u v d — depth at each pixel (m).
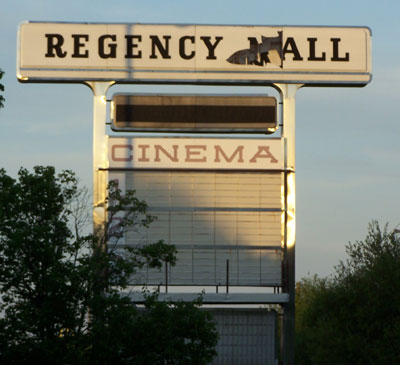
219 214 31.70
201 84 32.88
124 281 29.34
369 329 40.44
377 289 40.84
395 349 39.56
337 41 32.84
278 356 34.31
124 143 31.67
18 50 32.34
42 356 27.80
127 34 32.59
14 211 29.11
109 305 28.36
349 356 40.44
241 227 31.70
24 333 28.34
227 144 31.83
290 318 31.28
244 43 32.75
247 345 31.28
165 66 32.56
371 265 42.12
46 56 32.38
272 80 32.56
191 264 31.53
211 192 31.72
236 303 31.27
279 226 31.69
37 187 29.19
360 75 32.72
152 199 31.62
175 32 32.72
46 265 28.61
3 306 28.62
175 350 27.83
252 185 31.78
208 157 31.78
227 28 32.81
